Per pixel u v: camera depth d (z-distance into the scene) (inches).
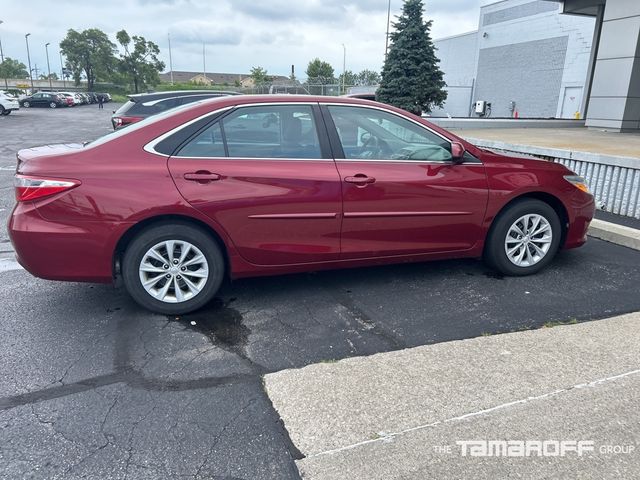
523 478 83.2
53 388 109.7
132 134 140.0
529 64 1009.5
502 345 125.3
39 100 1856.5
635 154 276.8
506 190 165.5
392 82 750.5
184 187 136.8
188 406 103.4
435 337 132.5
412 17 743.7
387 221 155.1
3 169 425.7
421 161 158.2
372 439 92.5
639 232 212.7
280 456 89.3
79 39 2997.0
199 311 149.3
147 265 140.7
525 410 100.0
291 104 150.2
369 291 163.6
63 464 87.2
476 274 178.1
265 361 121.3
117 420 99.0
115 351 125.8
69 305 153.3
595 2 671.1
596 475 83.7
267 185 142.2
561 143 362.9
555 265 186.7
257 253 146.6
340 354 124.3
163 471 85.7
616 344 125.0
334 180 147.5
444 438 92.4
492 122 580.4
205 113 143.3
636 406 100.8
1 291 163.5
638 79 491.2
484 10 1126.4
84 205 132.0
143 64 3090.6
